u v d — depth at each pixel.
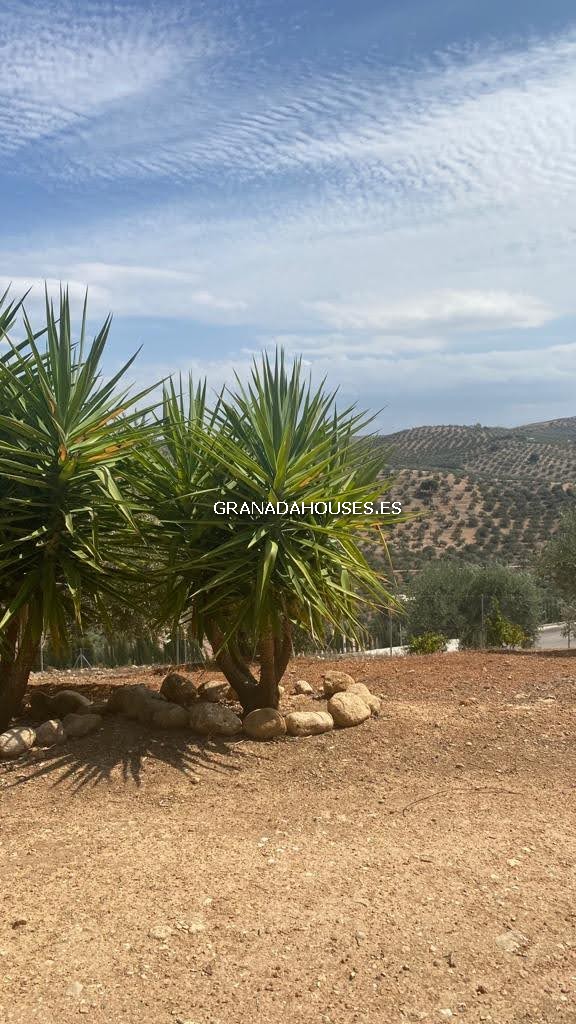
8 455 6.48
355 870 4.34
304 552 6.66
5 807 5.32
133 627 8.57
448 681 8.95
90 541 6.52
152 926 3.69
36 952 3.47
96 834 4.86
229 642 7.32
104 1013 3.07
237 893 4.04
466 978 3.32
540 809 5.32
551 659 10.80
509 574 21.59
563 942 3.60
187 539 6.80
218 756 6.23
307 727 6.73
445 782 5.82
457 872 4.32
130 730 6.72
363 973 3.34
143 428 6.49
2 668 7.00
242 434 6.98
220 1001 3.15
